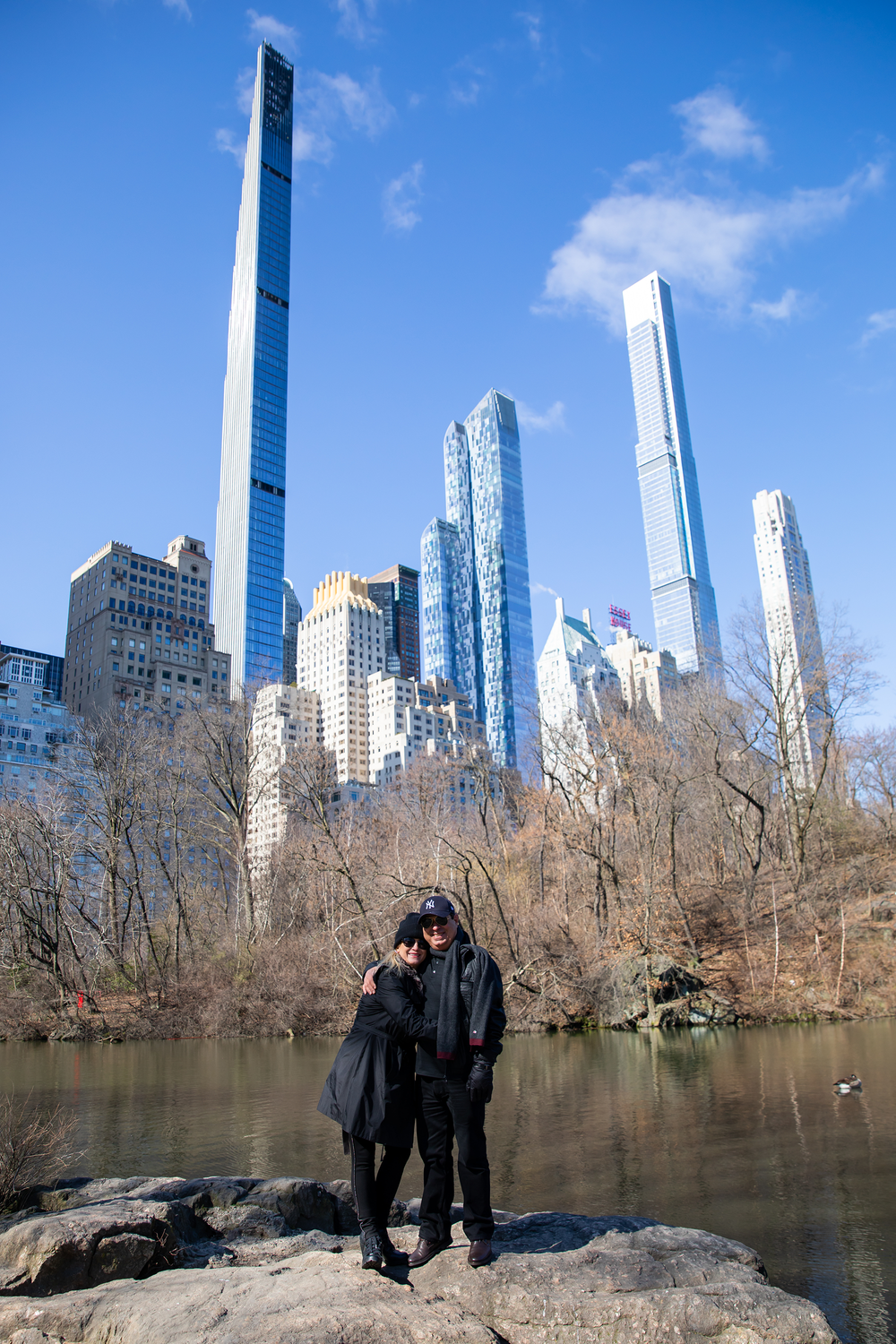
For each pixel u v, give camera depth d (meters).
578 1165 12.56
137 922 43.91
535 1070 23.05
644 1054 25.62
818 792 45.56
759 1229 9.59
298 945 40.59
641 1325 4.38
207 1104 18.77
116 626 133.88
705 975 36.19
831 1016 33.16
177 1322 4.34
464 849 42.09
